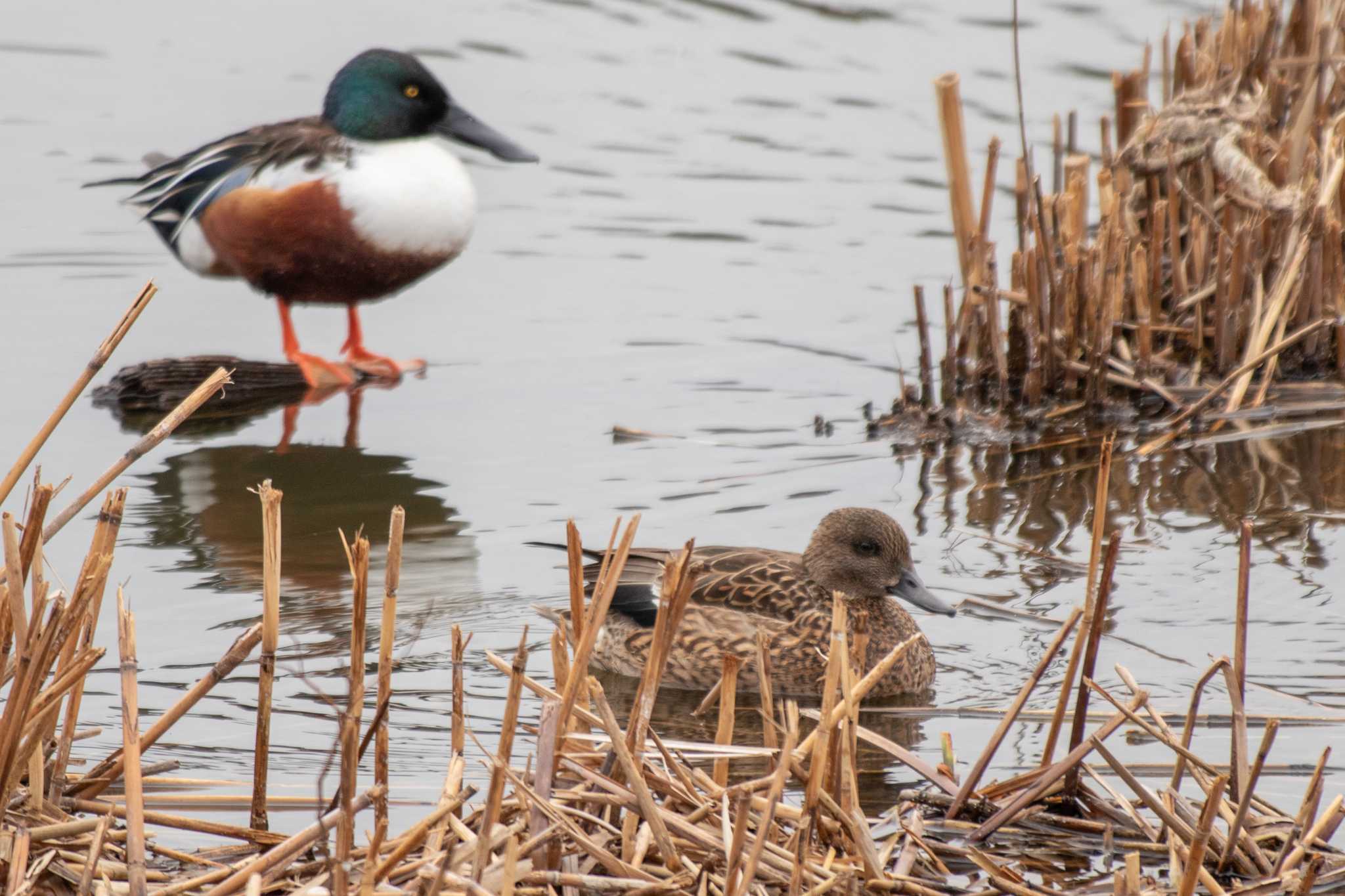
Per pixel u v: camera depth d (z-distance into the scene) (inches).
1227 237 580.4
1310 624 409.7
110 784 303.7
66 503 485.1
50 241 716.7
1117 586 435.8
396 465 526.6
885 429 557.3
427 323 661.3
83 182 770.2
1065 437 550.0
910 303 671.8
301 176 614.2
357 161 617.3
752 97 874.8
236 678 382.9
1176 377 582.9
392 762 340.8
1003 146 783.7
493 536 471.8
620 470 523.8
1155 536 467.8
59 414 269.1
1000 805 307.1
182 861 279.6
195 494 497.7
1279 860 280.8
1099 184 578.9
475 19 976.9
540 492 505.7
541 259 719.1
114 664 389.4
